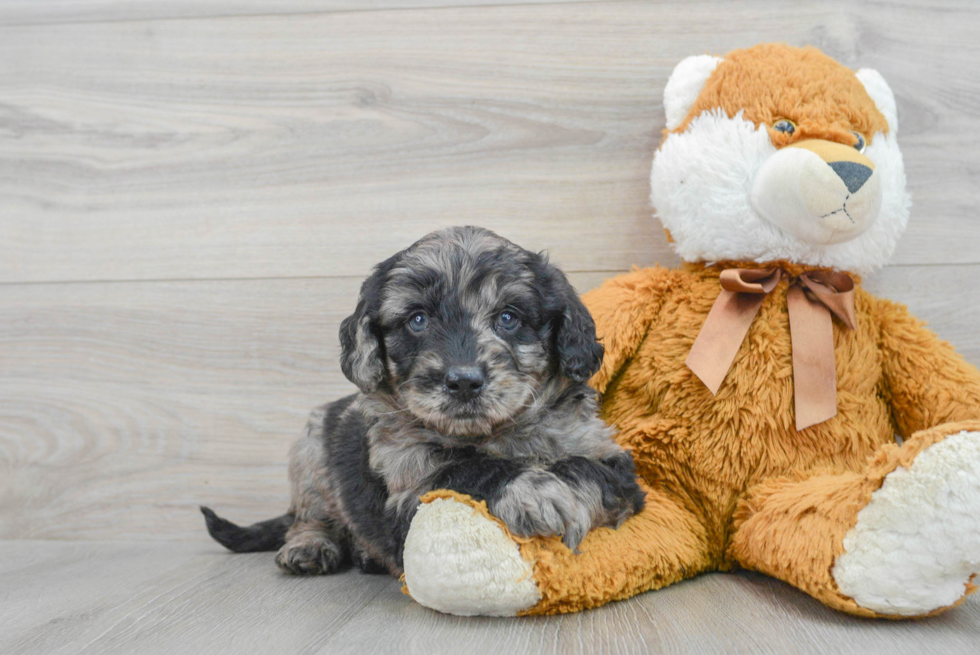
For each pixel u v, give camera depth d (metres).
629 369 2.47
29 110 3.20
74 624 1.98
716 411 2.31
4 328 3.19
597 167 3.02
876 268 2.53
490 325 2.13
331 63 3.12
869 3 2.91
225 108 3.16
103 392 3.16
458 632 1.83
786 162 2.21
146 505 3.13
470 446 2.14
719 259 2.44
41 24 3.20
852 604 1.83
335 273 3.12
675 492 2.36
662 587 2.17
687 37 2.98
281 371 3.12
